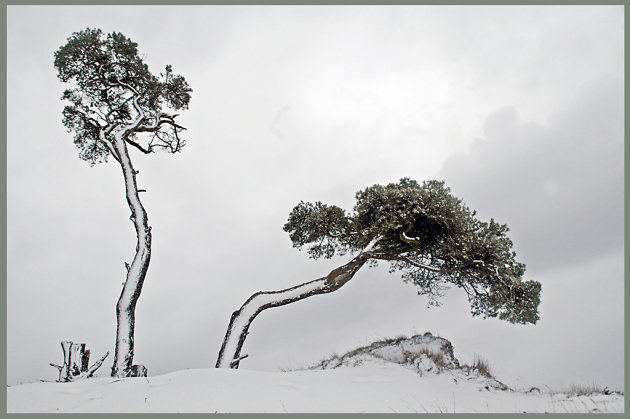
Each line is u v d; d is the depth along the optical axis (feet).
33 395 31.58
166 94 67.92
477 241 50.19
